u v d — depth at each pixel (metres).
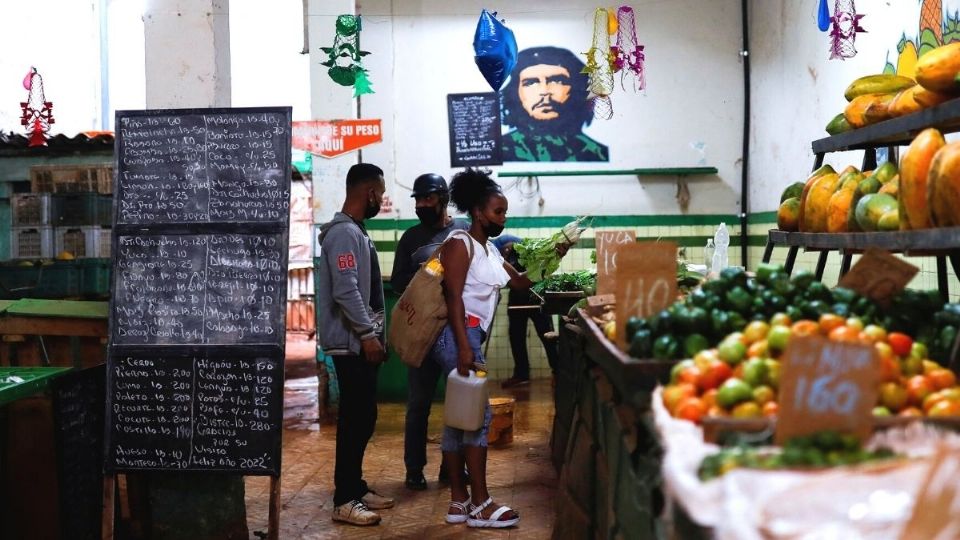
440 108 9.65
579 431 4.42
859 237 3.54
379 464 6.45
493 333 9.77
